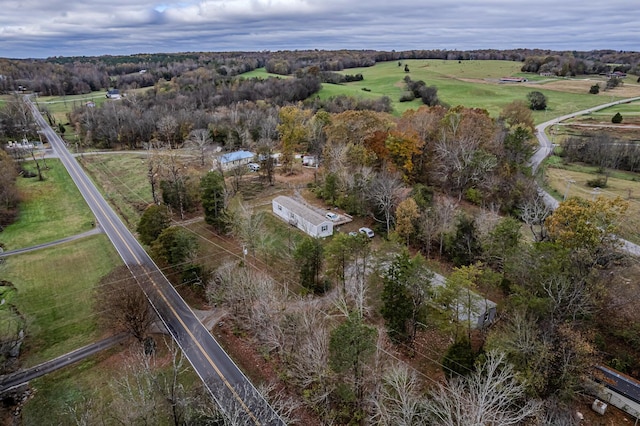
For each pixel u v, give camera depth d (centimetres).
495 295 4138
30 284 5241
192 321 4400
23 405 3447
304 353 3356
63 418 3309
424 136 7050
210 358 3862
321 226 5609
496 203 5891
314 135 8969
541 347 2881
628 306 3500
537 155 8512
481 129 6938
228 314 4491
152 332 4238
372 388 3073
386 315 3688
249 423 3080
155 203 7369
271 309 3762
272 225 6272
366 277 4338
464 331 3559
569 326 3056
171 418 3075
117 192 8331
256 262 5303
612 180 7194
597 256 3641
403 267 3669
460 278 3475
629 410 2973
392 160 6581
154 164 9181
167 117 11550
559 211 3909
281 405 3091
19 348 4062
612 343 3419
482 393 2325
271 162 8069
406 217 5119
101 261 5766
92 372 3778
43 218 7275
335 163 6838
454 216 5219
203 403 3152
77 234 6638
